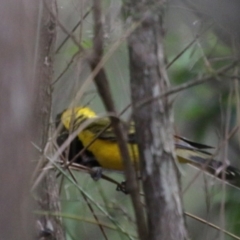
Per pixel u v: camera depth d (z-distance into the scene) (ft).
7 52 15.49
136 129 20.24
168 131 20.16
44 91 24.13
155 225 20.03
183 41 29.30
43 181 24.58
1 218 15.76
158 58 19.92
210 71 19.97
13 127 15.57
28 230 16.60
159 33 19.95
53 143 23.13
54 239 25.02
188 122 33.17
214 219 29.37
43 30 24.18
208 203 23.47
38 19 19.58
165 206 19.99
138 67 19.86
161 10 19.97
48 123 24.04
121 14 22.18
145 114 19.98
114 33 22.70
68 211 28.22
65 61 27.35
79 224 28.91
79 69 22.29
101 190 26.43
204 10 23.63
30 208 17.12
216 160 25.88
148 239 19.67
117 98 26.04
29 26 16.01
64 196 28.22
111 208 24.70
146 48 19.81
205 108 32.37
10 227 15.84
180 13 27.40
